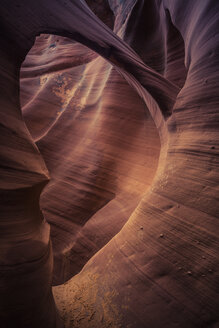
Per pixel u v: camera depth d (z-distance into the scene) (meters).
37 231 1.75
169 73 6.23
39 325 1.66
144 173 5.52
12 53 1.93
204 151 2.41
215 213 2.03
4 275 1.36
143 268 2.17
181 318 1.81
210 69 2.83
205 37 3.19
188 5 4.38
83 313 2.22
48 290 1.76
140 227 2.49
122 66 3.63
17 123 1.79
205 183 2.23
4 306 1.39
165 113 3.44
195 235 2.05
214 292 1.79
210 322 1.72
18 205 1.55
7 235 1.44
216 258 1.88
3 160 1.44
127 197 5.38
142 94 4.41
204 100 2.73
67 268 4.89
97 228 5.06
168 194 2.47
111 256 2.55
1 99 1.69
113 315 2.08
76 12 3.22
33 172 1.66
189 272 1.94
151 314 1.92
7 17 2.01
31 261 1.52
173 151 2.87
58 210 6.08
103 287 2.33
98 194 5.98
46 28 2.41
